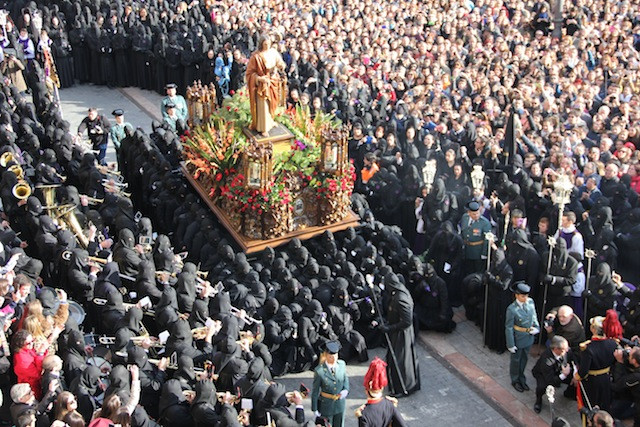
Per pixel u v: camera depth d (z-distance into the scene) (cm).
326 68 2741
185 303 1562
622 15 3594
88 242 1795
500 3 3697
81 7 3244
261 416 1274
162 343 1452
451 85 2769
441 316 1769
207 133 2034
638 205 1903
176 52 3006
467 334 1803
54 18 3120
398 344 1575
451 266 1861
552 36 3438
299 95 2464
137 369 1291
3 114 2286
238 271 1675
